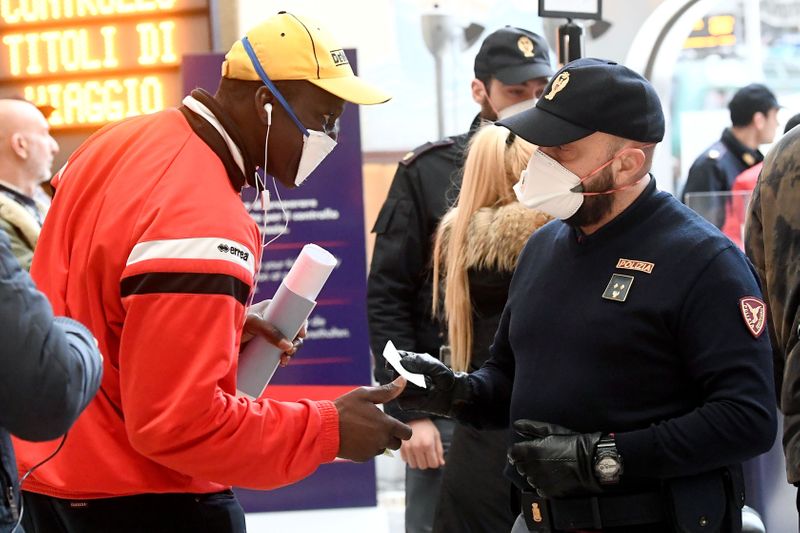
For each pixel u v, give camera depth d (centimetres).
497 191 299
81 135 581
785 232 210
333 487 497
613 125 214
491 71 359
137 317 196
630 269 213
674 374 210
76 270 210
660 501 208
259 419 203
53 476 215
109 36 579
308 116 219
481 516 300
